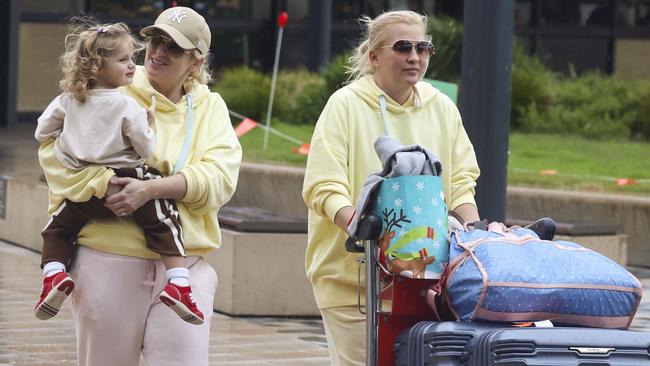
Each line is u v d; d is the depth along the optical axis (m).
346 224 13.48
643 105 60.97
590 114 62.50
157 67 13.53
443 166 14.52
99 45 12.77
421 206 12.20
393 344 12.77
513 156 50.44
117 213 12.85
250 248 26.48
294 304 26.83
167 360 13.27
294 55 79.94
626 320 11.94
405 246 12.14
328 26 69.81
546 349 11.13
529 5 81.25
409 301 12.63
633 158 51.34
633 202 36.00
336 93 14.38
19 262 32.66
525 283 11.58
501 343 11.08
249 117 61.44
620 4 82.25
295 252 26.75
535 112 62.25
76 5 75.75
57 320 24.72
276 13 80.00
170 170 13.44
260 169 37.34
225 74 65.94
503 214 21.55
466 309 11.77
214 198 13.41
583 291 11.69
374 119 14.26
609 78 67.94
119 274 13.21
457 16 82.69
